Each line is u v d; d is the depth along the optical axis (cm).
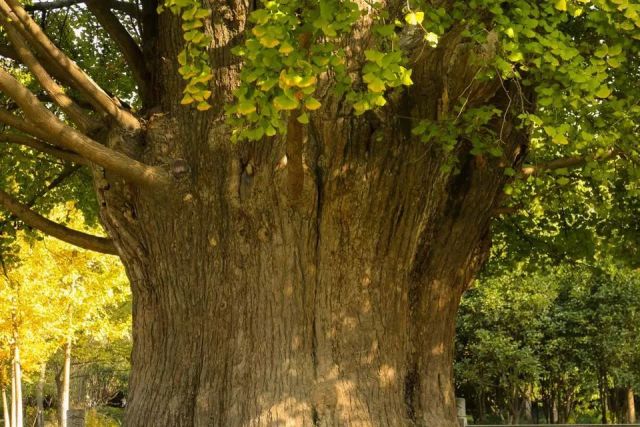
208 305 722
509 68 602
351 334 711
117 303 2723
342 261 713
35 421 3438
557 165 878
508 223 1281
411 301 794
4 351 2330
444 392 798
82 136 652
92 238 838
